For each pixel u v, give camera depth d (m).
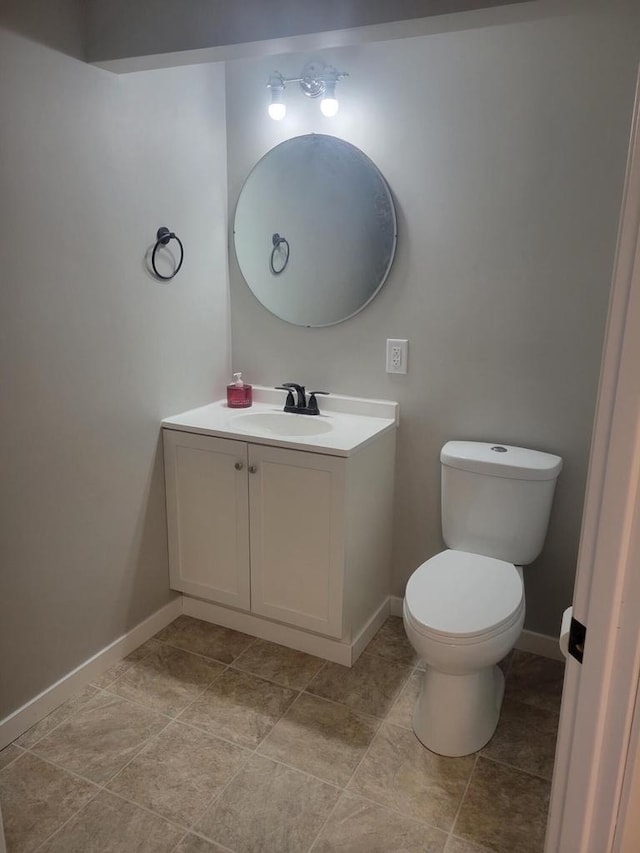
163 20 1.84
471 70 2.18
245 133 2.62
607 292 2.13
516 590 2.03
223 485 2.42
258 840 1.67
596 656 0.84
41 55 1.83
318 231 2.54
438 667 1.88
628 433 0.76
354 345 2.59
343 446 2.17
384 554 2.63
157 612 2.60
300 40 1.73
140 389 2.36
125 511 2.37
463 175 2.26
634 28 1.95
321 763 1.93
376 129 2.37
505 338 2.31
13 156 1.79
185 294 2.53
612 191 2.06
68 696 2.20
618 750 0.85
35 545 2.02
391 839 1.68
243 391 2.71
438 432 2.51
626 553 0.79
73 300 2.04
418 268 2.40
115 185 2.14
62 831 1.69
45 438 2.00
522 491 2.20
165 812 1.75
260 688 2.27
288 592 2.39
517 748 2.00
